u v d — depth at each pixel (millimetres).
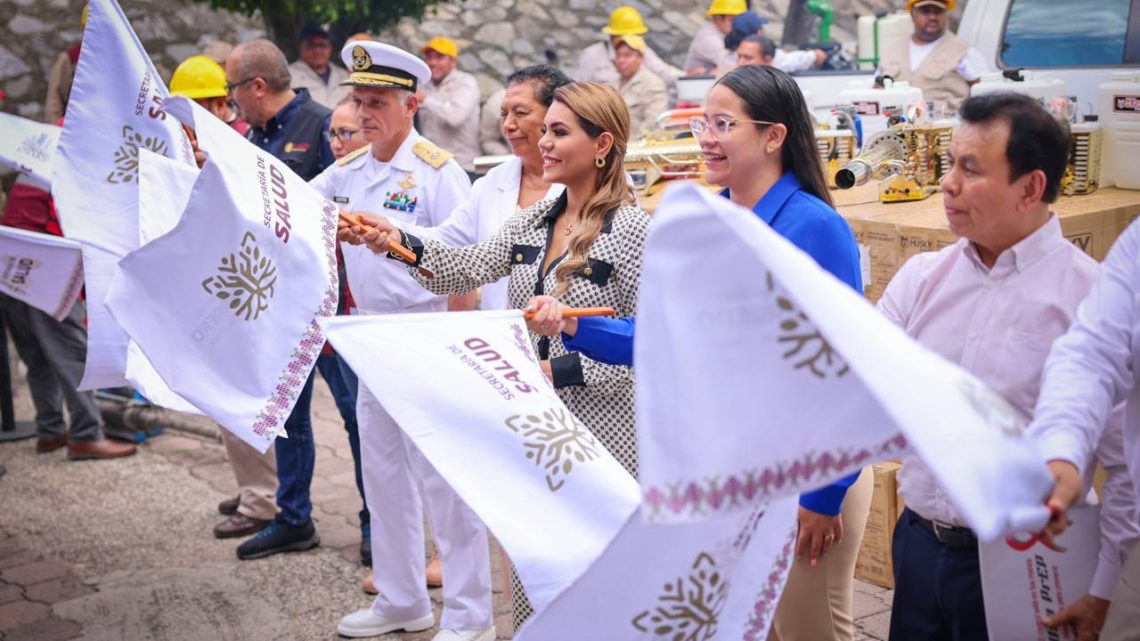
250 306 2684
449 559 3910
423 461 3852
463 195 4102
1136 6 6016
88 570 4898
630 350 2766
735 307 1562
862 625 3912
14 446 6637
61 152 3275
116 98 3338
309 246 2766
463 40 12812
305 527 4988
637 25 9383
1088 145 4410
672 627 2055
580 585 2018
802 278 1498
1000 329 2373
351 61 4090
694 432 1543
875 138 4570
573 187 3027
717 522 2008
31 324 6227
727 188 3086
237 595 4582
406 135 4172
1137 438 2158
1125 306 2084
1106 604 2221
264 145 5141
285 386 2705
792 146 2732
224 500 5676
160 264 2621
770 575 2125
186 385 2629
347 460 6188
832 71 7367
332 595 4562
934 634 2555
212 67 5070
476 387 2336
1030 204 2307
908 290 2555
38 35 10359
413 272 3180
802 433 1611
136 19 10938
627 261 2885
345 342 2326
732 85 2729
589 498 2215
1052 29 6355
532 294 3064
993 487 1485
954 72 6734
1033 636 2299
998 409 1552
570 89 2980
